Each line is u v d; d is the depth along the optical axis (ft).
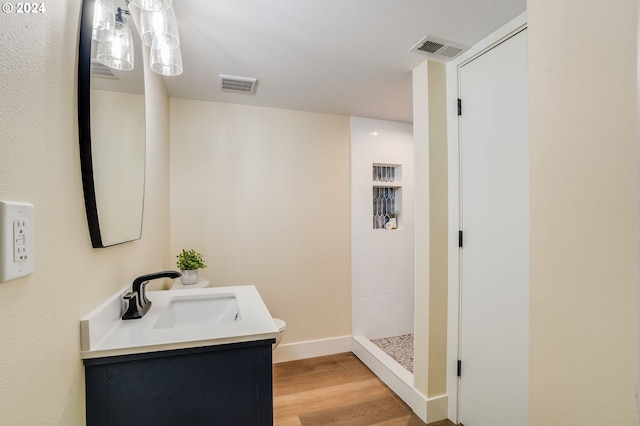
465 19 5.07
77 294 2.68
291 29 5.27
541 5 2.71
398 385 7.25
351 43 5.72
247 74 6.96
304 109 9.29
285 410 6.71
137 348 2.94
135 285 3.94
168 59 4.10
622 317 2.10
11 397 1.78
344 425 6.23
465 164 6.11
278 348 9.02
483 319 5.71
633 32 2.04
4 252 1.67
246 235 8.84
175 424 3.08
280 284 9.15
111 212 3.31
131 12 4.00
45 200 2.15
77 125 2.66
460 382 6.21
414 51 6.01
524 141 4.99
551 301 2.59
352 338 9.78
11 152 1.78
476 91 5.87
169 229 8.11
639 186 1.95
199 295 4.93
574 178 2.41
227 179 8.70
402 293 10.47
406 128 10.64
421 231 6.52
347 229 9.90
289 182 9.25
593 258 2.28
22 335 1.89
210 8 4.68
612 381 2.16
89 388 2.87
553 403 2.56
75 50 2.62
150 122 5.57
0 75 1.68
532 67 2.78
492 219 5.54
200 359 3.15
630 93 2.05
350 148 9.94
